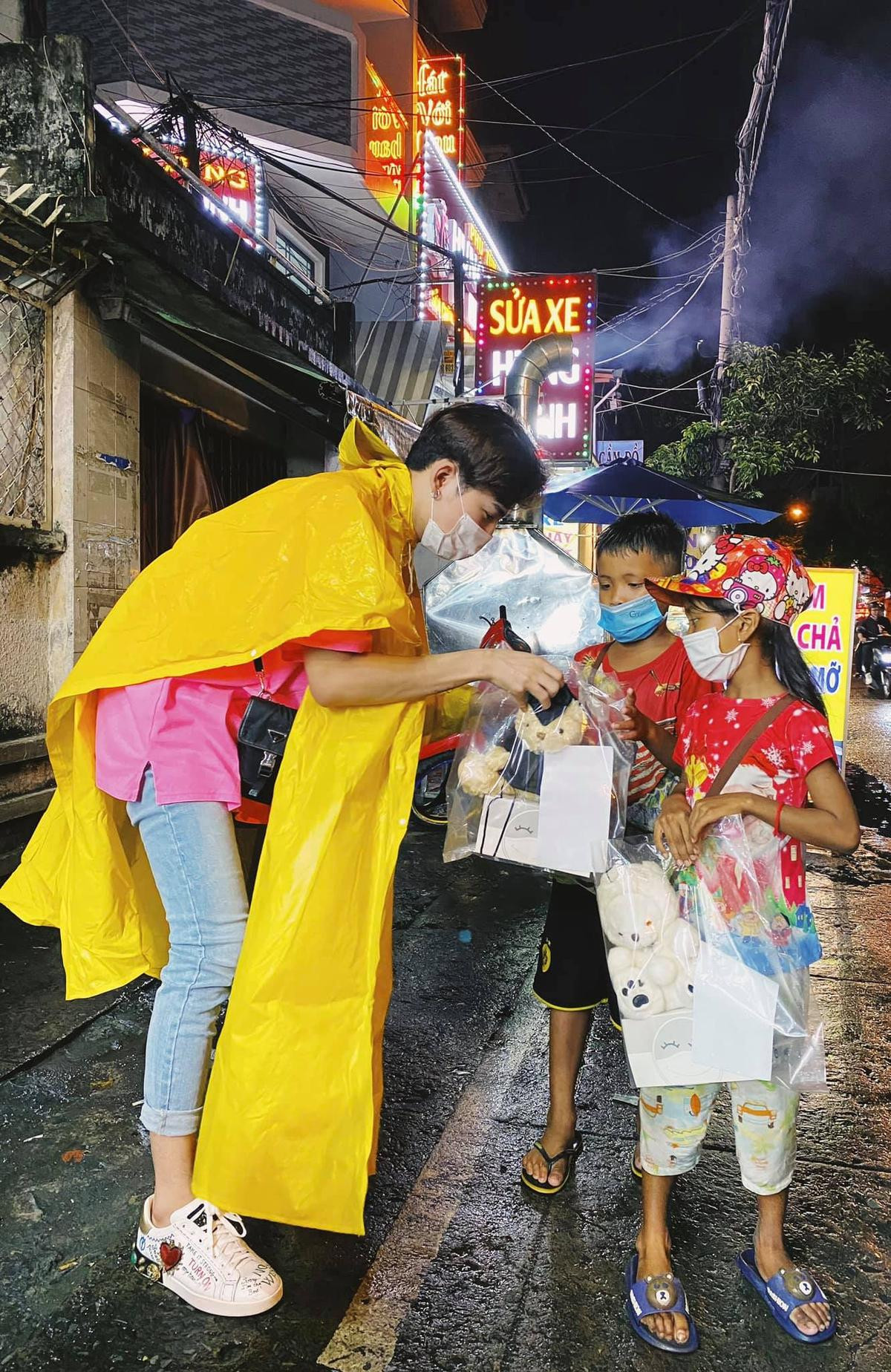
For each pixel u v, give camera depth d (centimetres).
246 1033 191
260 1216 195
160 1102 207
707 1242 230
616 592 241
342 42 1104
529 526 645
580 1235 231
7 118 529
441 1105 292
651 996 197
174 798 204
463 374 1252
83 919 225
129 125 618
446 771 619
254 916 196
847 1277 220
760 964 190
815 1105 301
